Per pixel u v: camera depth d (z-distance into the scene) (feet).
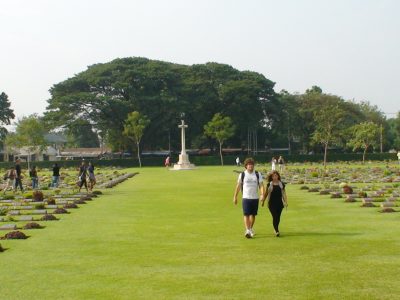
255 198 53.21
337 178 152.56
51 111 325.62
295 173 186.19
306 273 37.63
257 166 281.13
